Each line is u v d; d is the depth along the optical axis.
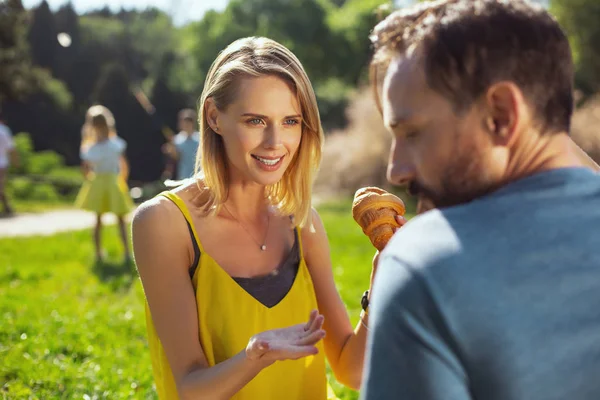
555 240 1.27
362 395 1.27
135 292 7.68
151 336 2.52
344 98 35.66
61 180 25.42
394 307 1.24
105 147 9.62
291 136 2.41
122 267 9.24
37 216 17.33
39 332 5.66
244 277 2.43
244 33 46.72
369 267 9.12
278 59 2.39
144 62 48.81
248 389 2.35
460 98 1.30
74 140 37.16
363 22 44.94
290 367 2.42
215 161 2.42
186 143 10.91
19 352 5.07
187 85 43.53
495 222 1.28
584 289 1.25
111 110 34.62
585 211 1.30
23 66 33.00
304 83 2.40
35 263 9.69
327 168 21.20
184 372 2.28
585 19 26.09
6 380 4.63
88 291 7.75
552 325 1.23
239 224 2.47
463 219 1.29
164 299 2.33
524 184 1.33
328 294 2.62
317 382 2.51
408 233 1.31
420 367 1.22
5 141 17.12
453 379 1.22
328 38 45.34
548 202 1.30
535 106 1.32
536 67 1.31
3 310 6.63
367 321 2.43
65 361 4.93
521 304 1.23
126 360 5.02
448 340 1.22
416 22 1.39
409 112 1.35
